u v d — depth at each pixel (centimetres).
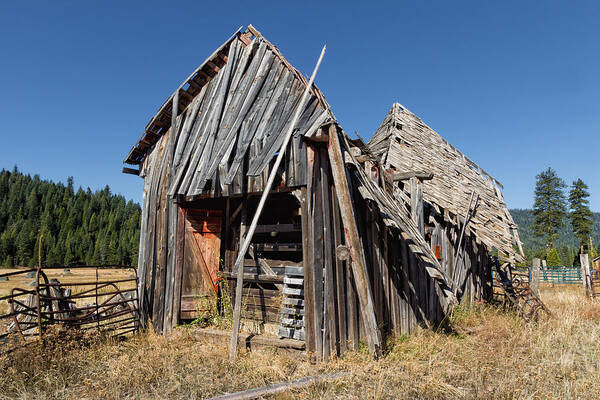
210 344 724
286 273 754
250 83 821
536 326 925
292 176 681
